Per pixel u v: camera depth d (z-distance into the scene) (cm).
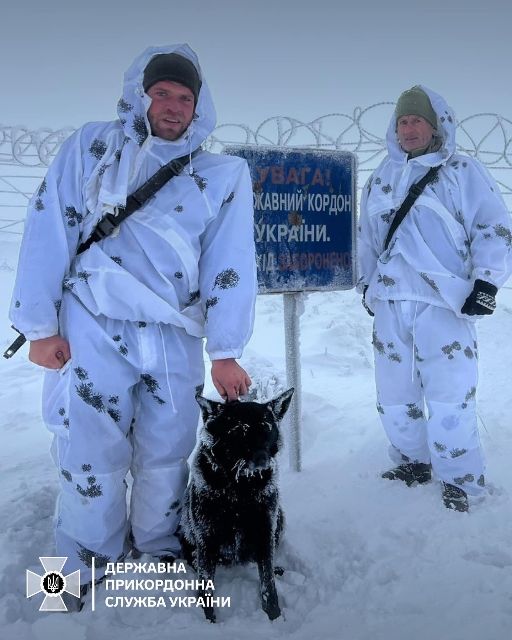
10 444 425
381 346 328
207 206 229
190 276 233
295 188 340
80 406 229
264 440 227
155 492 252
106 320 229
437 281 299
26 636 208
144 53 226
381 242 326
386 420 337
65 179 226
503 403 481
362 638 213
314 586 244
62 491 241
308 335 729
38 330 224
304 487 340
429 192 303
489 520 290
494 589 235
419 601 232
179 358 240
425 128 304
